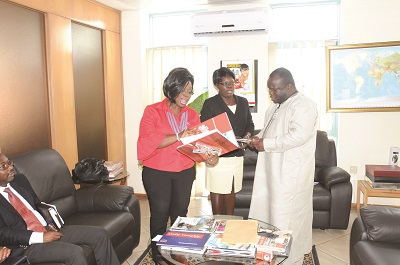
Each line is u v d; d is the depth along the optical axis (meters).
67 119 3.31
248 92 4.12
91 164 3.06
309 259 2.73
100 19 3.87
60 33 3.20
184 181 2.14
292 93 2.22
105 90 4.04
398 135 3.82
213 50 4.15
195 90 4.31
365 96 3.84
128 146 4.50
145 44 4.43
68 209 2.60
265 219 2.40
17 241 1.95
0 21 2.58
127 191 2.79
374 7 3.72
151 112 2.06
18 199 2.09
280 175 2.21
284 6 4.11
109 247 2.17
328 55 3.88
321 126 4.03
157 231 2.11
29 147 2.88
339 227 3.21
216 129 1.92
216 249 1.63
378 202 3.95
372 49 3.77
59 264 1.88
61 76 3.22
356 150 3.94
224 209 2.81
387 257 1.79
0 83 2.59
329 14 4.03
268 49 4.09
